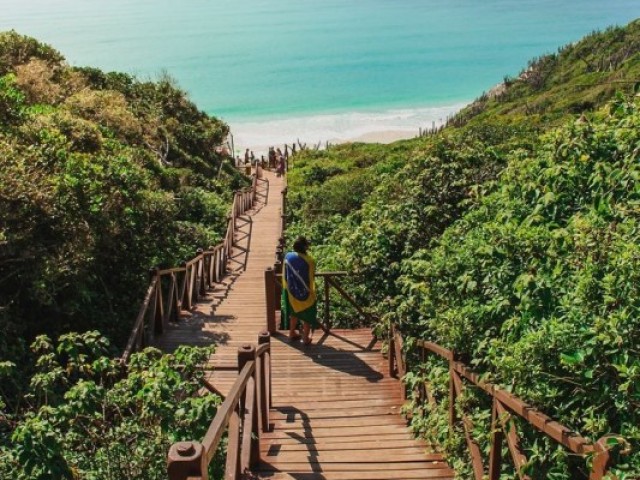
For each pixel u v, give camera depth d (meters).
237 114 53.06
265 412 5.80
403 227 8.63
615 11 135.75
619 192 4.59
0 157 7.32
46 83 18.45
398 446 5.53
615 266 3.51
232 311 10.91
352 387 7.05
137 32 107.19
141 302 9.26
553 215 4.99
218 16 140.12
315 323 8.43
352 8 159.62
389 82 67.25
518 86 47.00
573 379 3.44
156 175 17.84
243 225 19.56
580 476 3.49
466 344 4.81
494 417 3.91
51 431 3.54
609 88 31.55
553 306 3.92
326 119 51.47
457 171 9.44
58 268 6.98
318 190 22.16
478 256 5.03
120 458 4.20
